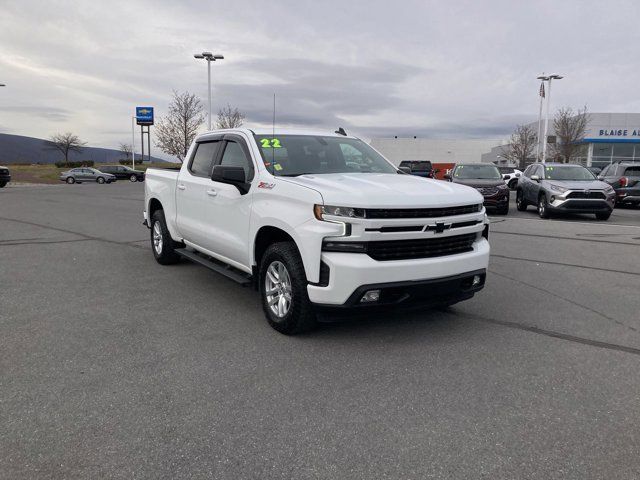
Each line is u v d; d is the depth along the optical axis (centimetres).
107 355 411
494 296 599
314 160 527
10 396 340
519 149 5291
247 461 270
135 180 4875
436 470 263
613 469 264
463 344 441
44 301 563
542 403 336
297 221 421
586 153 4556
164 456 274
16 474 257
